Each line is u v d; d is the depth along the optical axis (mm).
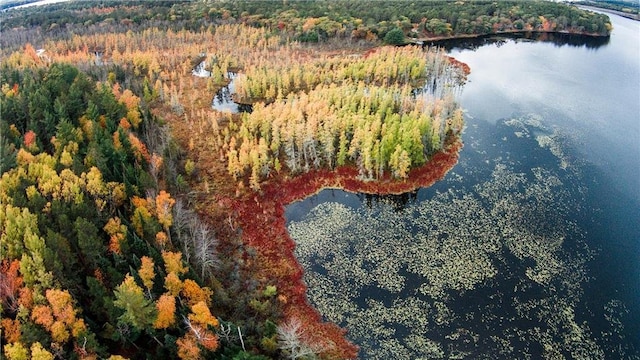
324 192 107188
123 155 93438
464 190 106250
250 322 69312
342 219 98562
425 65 170500
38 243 64125
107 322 61688
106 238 75375
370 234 94062
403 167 104500
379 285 82000
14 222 68938
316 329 73562
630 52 197250
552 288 79875
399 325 74375
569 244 89250
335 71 163750
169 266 68125
